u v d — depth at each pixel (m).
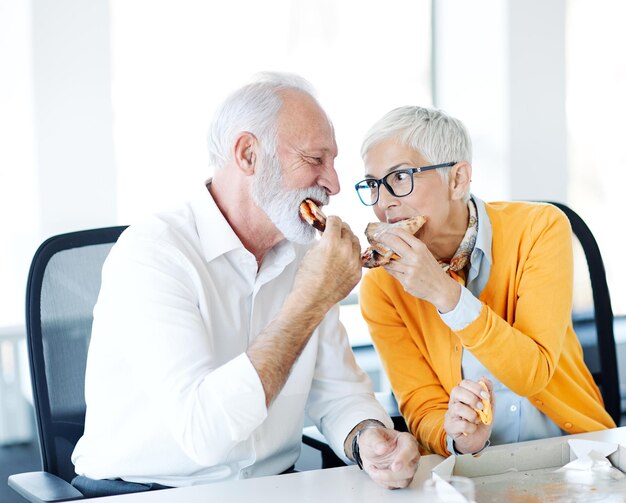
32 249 3.25
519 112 3.76
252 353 1.52
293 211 1.74
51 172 3.18
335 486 1.45
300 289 1.57
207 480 1.75
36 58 3.12
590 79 3.95
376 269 2.07
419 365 2.02
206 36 3.47
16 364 3.30
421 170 1.86
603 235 4.04
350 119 3.76
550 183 3.87
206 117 3.49
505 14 3.70
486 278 1.98
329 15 3.68
